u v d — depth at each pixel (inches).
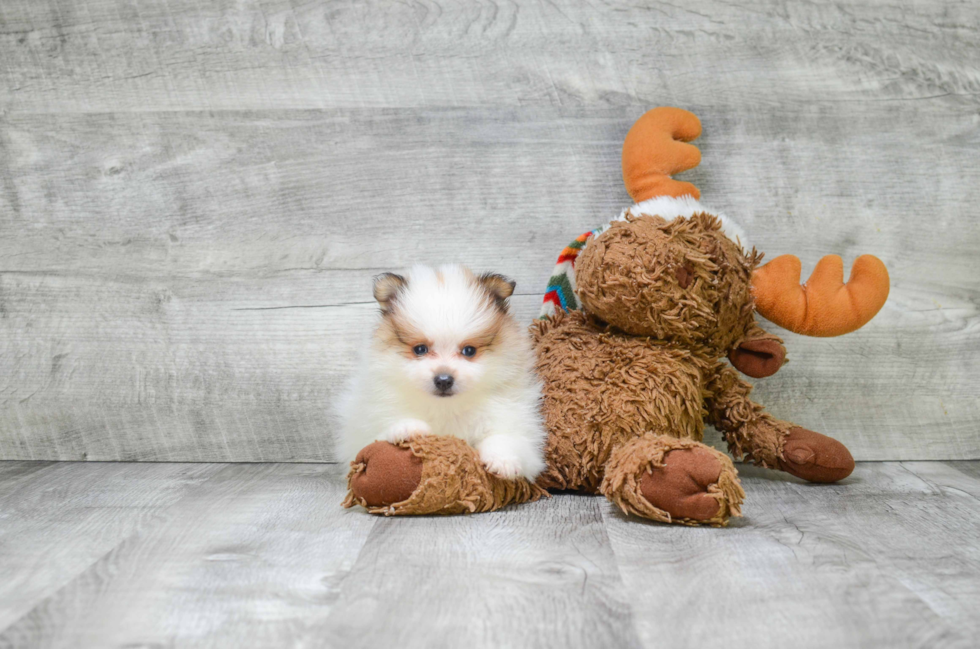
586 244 71.1
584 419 65.7
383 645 37.4
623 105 82.3
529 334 73.6
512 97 82.4
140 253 84.4
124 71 83.0
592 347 68.9
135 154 83.7
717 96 82.1
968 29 81.8
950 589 44.3
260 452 85.0
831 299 68.7
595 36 82.0
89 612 41.4
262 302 84.3
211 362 84.6
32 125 83.5
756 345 70.1
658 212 68.9
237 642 37.8
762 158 82.5
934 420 84.1
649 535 55.1
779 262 69.9
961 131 82.4
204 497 67.4
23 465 82.5
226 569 47.9
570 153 82.5
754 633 38.6
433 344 61.9
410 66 82.4
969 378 84.0
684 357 67.8
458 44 82.2
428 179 83.0
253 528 57.2
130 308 84.6
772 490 69.8
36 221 84.2
